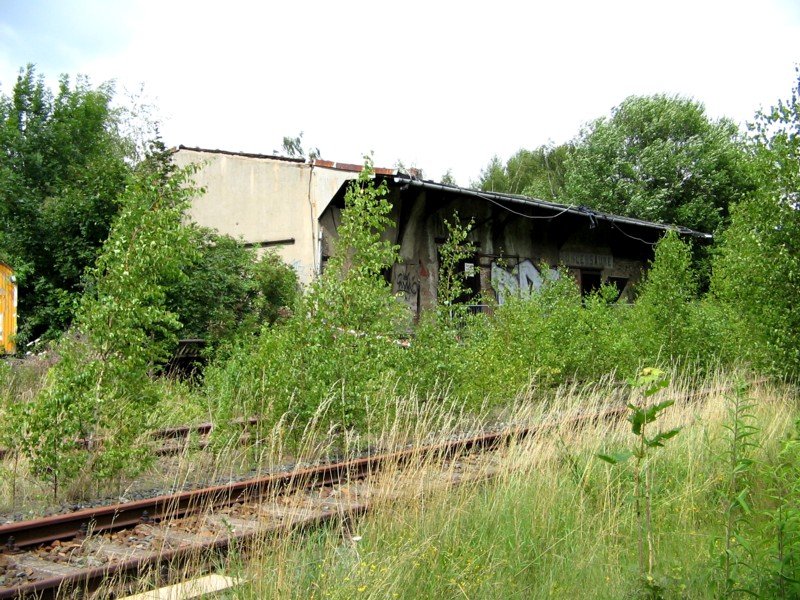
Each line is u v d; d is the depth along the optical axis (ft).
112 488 23.72
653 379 15.20
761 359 39.83
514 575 16.75
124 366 24.32
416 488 20.22
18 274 56.44
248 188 69.56
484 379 36.60
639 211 121.19
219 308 54.08
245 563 16.97
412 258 67.46
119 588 15.37
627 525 19.80
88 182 60.64
